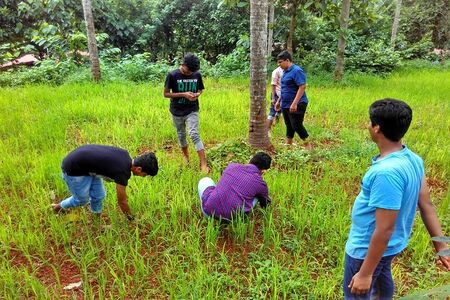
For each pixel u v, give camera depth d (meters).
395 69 17.27
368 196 2.25
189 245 3.84
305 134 6.64
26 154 6.12
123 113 8.47
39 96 10.09
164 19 19.59
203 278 3.46
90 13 11.81
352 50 17.67
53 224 4.12
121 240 3.96
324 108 9.63
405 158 2.15
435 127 8.13
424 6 23.08
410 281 3.54
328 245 4.00
